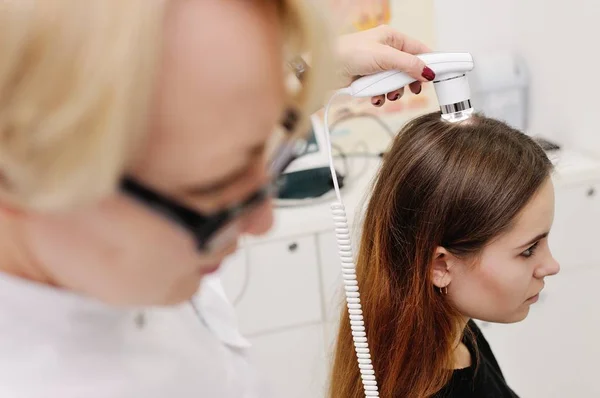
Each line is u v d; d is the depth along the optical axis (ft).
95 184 0.89
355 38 2.56
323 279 4.57
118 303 1.27
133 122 0.88
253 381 2.24
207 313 2.15
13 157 0.88
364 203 3.02
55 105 0.84
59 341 1.48
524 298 2.66
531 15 5.07
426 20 5.27
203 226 1.18
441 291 2.64
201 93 0.98
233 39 1.00
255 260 4.44
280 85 1.13
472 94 5.18
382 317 2.67
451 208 2.46
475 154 2.47
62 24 0.83
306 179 4.67
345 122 5.45
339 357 2.87
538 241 2.58
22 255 1.36
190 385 1.86
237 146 1.06
